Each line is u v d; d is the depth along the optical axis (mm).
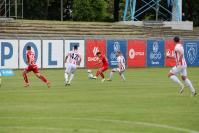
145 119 36344
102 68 73625
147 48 111375
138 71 98188
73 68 66312
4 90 58875
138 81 73625
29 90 58938
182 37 129000
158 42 112688
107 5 183750
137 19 152250
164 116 37875
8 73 85000
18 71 95375
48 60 101375
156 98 50344
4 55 97375
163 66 113438
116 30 125562
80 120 35750
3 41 97188
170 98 50438
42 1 162125
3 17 126062
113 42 107625
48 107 42875
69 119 36188
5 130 31672
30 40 99625
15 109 41438
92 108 42281
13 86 64500
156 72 95062
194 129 32281
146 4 138875
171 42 114438
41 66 100688
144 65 111250
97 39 106062
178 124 34188
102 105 44375
